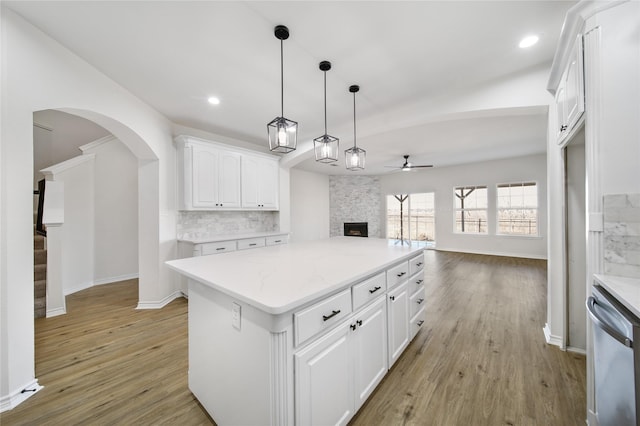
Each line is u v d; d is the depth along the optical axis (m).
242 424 1.18
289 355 1.04
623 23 1.30
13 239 1.59
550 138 2.28
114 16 1.68
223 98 2.90
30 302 1.69
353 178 8.58
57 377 1.84
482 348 2.20
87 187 4.15
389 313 1.83
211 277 1.36
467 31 1.86
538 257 6.07
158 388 1.73
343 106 3.10
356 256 1.99
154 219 3.28
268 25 1.79
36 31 1.76
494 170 6.61
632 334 0.93
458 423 1.43
